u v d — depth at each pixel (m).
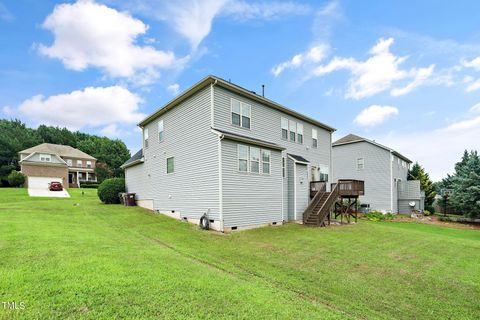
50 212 14.04
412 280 6.54
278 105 15.70
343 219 18.80
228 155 12.04
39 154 37.00
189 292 4.35
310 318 3.98
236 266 6.77
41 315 3.23
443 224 21.97
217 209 11.65
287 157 16.33
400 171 29.70
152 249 7.38
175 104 14.88
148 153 17.91
